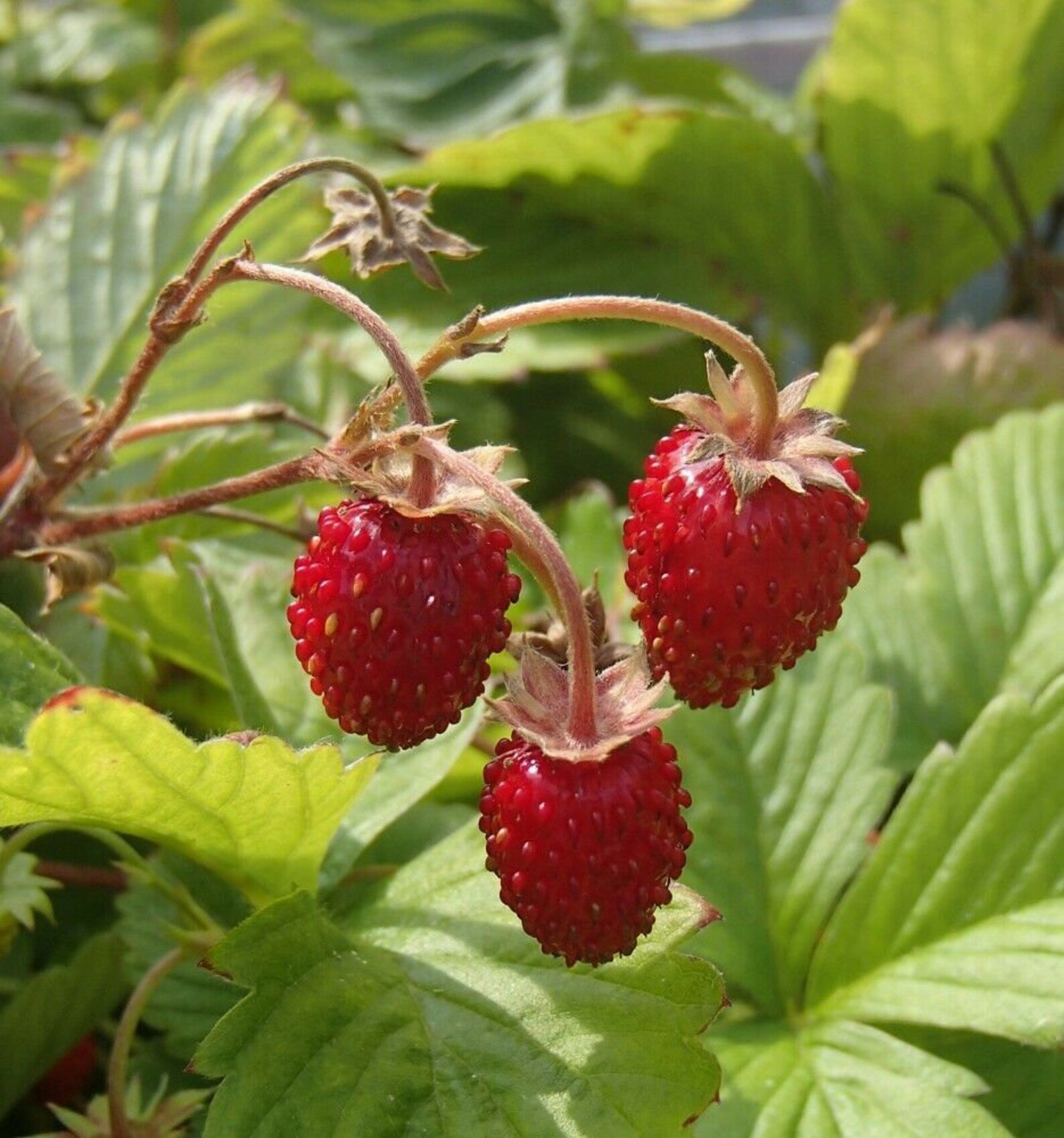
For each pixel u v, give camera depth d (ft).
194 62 0.94
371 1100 0.45
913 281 0.86
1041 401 0.71
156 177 0.66
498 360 0.70
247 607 0.56
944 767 0.55
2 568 0.58
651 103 0.71
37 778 0.44
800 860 0.56
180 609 0.56
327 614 0.44
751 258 0.80
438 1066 0.46
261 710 0.52
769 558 0.44
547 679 0.44
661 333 0.73
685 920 0.47
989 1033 0.51
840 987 0.54
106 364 0.63
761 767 0.57
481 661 0.44
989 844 0.54
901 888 0.55
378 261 0.48
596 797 0.43
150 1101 0.53
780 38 1.23
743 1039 0.53
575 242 0.78
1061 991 0.51
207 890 0.54
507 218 0.77
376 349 0.71
